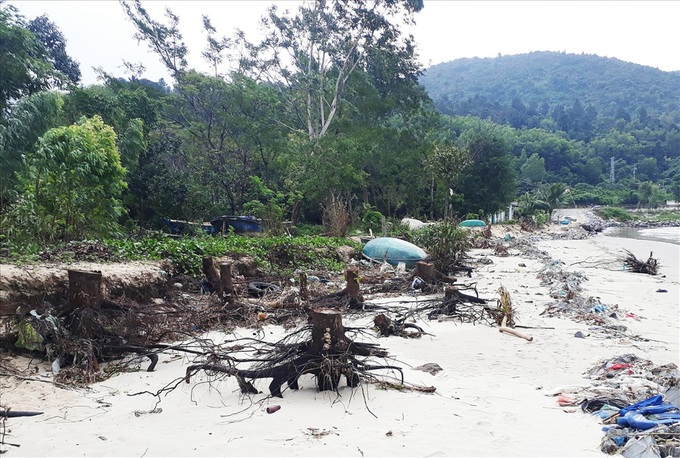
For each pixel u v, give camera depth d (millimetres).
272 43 37438
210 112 34469
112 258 10969
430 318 10812
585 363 7672
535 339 9125
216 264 13555
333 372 6098
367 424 5254
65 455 4504
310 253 17844
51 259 9742
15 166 12945
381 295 13438
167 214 24406
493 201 51656
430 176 41375
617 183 113250
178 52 35094
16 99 14766
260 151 33844
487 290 14992
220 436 4930
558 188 64500
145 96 24266
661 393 6008
